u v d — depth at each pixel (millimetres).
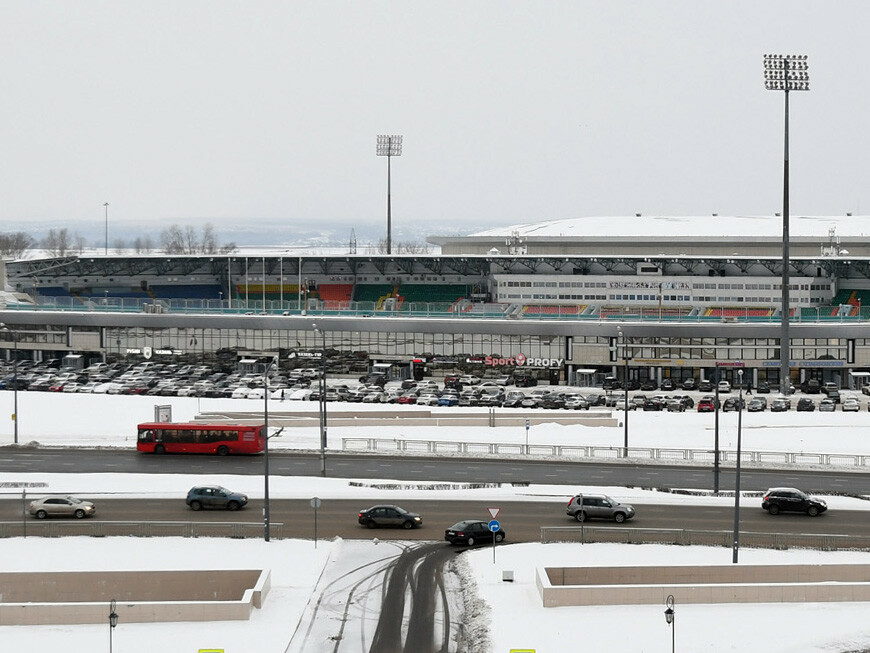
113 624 46125
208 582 55188
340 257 184000
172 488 81750
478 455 96125
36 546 64625
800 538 65188
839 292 173625
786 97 145125
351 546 66000
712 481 85062
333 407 123438
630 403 127625
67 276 192250
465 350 154875
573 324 150875
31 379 148375
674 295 170750
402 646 48812
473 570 59719
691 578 55094
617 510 71312
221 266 196500
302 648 48406
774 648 47281
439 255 180500
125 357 165750
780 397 136250
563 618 51406
